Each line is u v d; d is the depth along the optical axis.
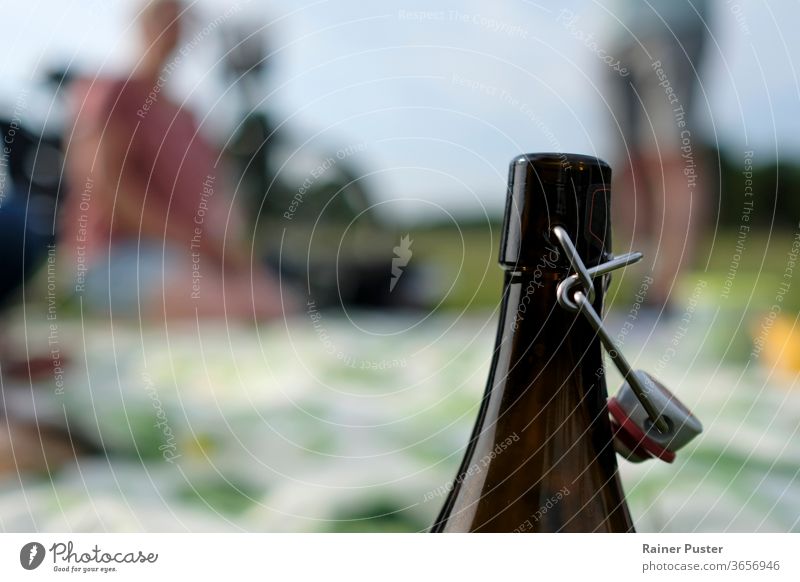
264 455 0.71
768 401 0.80
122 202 1.17
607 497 0.49
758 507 0.65
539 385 0.47
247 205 1.12
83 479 0.71
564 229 0.43
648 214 1.20
